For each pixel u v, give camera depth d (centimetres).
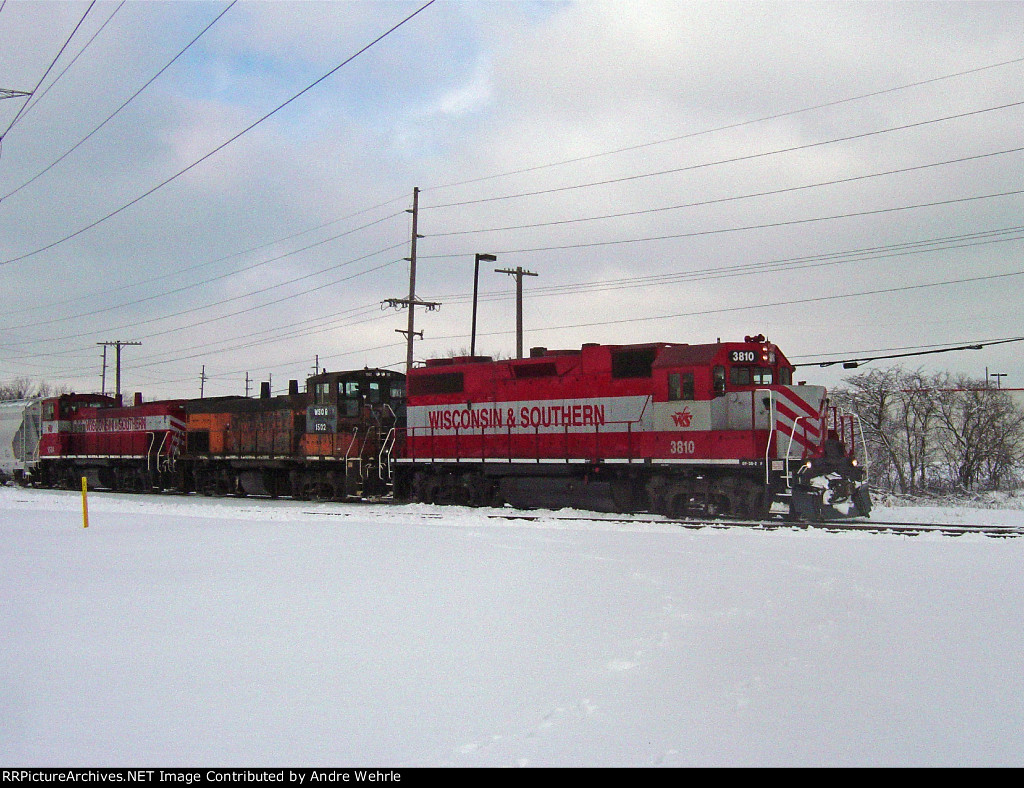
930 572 1283
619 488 2400
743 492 2169
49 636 939
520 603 1079
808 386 2161
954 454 3653
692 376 2252
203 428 3741
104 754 615
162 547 1664
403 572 1310
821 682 768
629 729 660
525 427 2598
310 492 3266
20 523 2255
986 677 780
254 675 793
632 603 1075
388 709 703
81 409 4519
